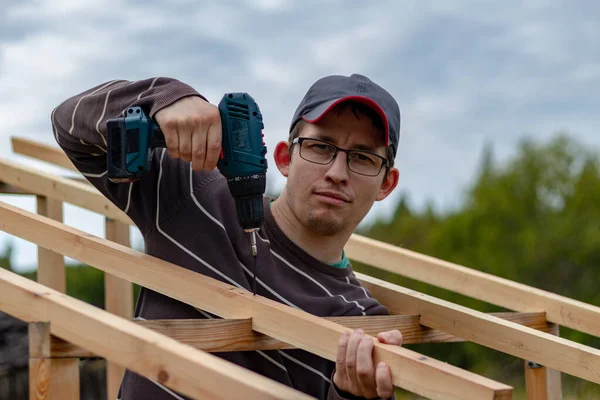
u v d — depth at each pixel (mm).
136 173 2043
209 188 2455
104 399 5199
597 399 8828
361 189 2475
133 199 2404
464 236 19547
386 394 1785
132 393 2293
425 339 2744
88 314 1682
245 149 2150
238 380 1448
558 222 18688
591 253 17906
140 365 1590
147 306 2400
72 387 1789
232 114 2146
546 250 18344
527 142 21062
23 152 3877
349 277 2666
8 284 1828
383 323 2525
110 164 2035
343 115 2432
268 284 2400
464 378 1623
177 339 1968
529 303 3053
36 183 3645
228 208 2451
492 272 18703
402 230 20656
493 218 19500
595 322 2848
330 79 2574
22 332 5066
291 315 2021
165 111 2057
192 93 2105
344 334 1892
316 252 2551
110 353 1636
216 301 2150
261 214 2188
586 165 19703
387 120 2436
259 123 2195
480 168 21375
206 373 1494
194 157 2062
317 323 1971
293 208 2492
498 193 19781
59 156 3764
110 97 2166
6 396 4750
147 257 2258
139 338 1596
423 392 1700
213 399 1481
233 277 2357
